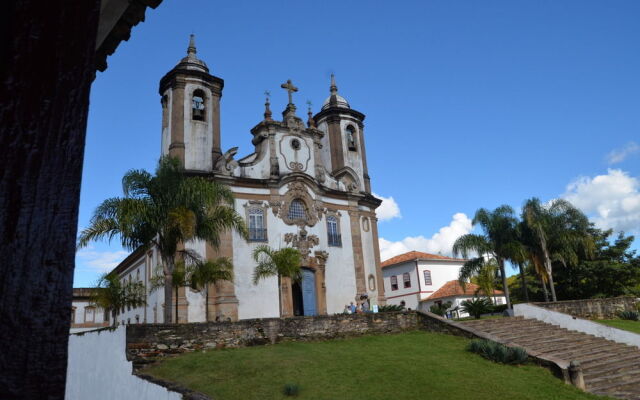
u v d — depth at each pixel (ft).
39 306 6.73
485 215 90.27
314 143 99.25
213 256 79.71
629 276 111.96
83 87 7.70
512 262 90.94
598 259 114.32
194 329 45.85
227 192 60.70
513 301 132.26
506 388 39.63
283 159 93.76
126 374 39.78
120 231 52.39
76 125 7.55
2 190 6.71
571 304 81.51
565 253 94.63
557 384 42.01
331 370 40.60
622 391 43.34
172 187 56.29
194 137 88.43
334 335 55.31
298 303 90.12
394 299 154.71
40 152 7.07
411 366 43.11
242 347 48.16
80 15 7.75
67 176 7.34
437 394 36.99
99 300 58.44
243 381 37.45
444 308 94.22
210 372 39.40
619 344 60.13
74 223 7.36
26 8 7.23
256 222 86.48
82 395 46.24
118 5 22.98
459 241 90.17
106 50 25.49
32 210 6.88
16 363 6.44
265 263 72.23
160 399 33.88
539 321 68.69
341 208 99.09
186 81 90.53
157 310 83.66
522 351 46.80
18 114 6.96
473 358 47.70
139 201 53.52
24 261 6.71
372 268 100.99
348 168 106.52
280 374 38.91
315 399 34.40
